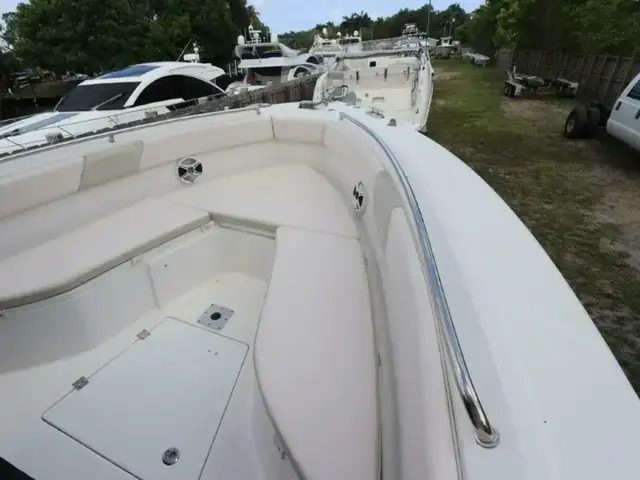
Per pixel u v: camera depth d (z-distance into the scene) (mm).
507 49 18922
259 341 1241
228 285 2104
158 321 1861
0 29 13570
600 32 8883
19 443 1318
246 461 1247
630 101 4496
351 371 1135
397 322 1002
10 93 14383
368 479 872
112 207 2133
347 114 2680
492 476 521
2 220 1743
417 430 660
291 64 9867
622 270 2752
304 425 988
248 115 2848
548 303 823
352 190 2148
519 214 3631
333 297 1430
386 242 1385
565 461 535
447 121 7750
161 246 1912
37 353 1573
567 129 6223
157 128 2461
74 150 2072
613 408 604
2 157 1953
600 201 3875
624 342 2127
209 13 16484
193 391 1494
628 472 522
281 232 1901
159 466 1244
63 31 11906
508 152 5559
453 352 653
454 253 990
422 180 1465
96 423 1377
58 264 1668
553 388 636
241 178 2607
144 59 12875
